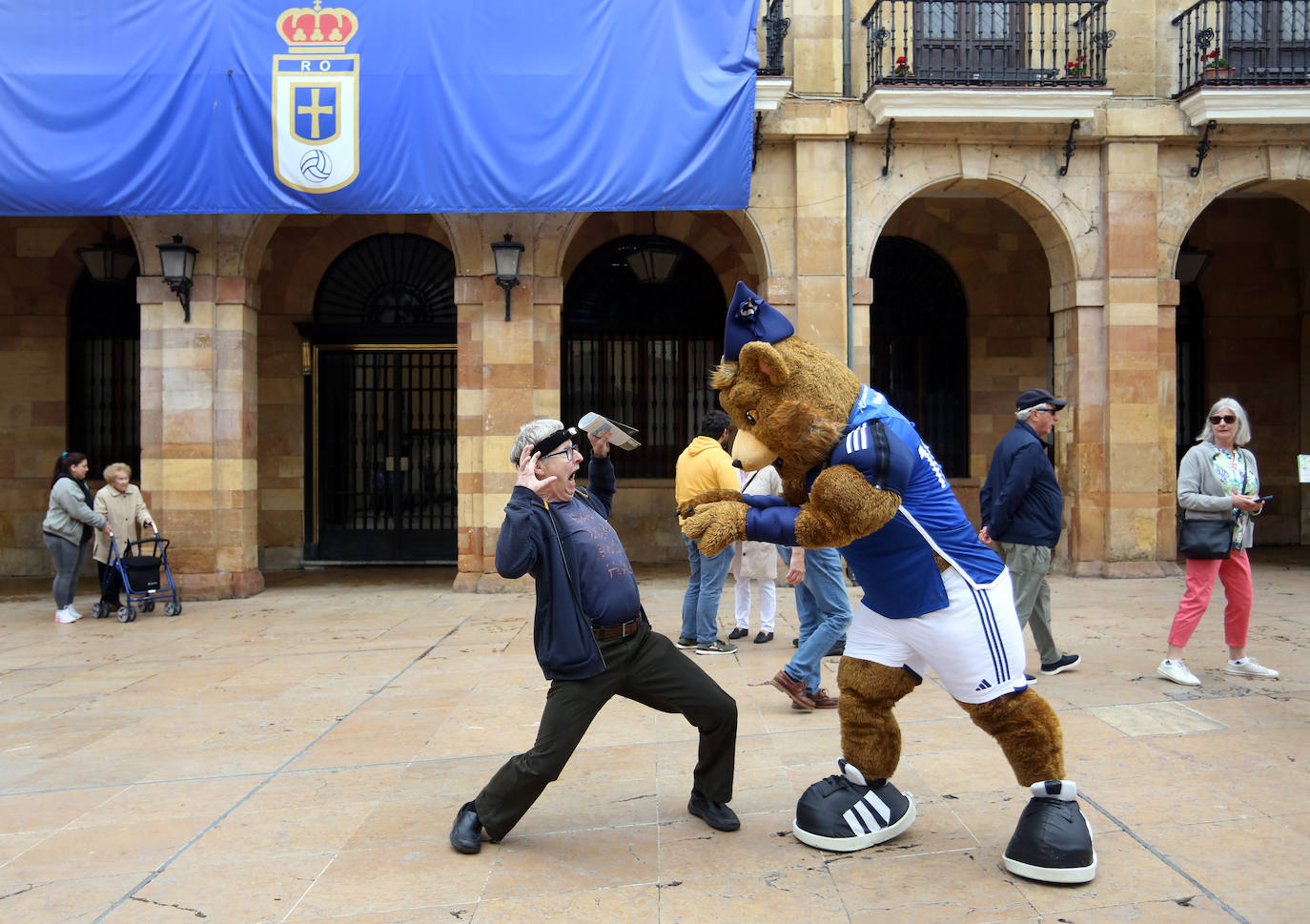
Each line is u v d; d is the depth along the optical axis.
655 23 9.68
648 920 3.03
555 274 10.60
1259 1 11.02
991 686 3.33
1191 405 13.86
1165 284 11.02
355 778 4.52
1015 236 13.34
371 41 9.58
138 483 12.97
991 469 6.32
